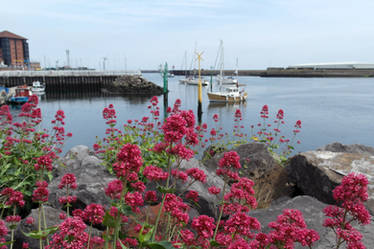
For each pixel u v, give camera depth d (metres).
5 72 84.56
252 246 3.33
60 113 8.90
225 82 101.44
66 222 3.04
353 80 162.50
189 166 7.47
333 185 7.92
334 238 5.24
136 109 54.78
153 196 4.14
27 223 5.03
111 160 8.02
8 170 6.70
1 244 3.47
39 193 3.99
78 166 8.13
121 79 90.69
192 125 3.90
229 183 8.35
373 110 52.22
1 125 8.90
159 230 4.73
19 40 177.88
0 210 6.50
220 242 3.31
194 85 133.75
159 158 7.50
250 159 9.70
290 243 3.16
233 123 38.41
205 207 6.49
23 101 55.72
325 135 32.44
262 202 8.92
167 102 68.88
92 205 3.43
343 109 53.59
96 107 58.16
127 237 3.61
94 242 3.77
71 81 91.88
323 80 168.00
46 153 7.65
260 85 129.50
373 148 11.21
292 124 38.00
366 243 5.05
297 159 9.45
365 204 6.77
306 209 6.39
